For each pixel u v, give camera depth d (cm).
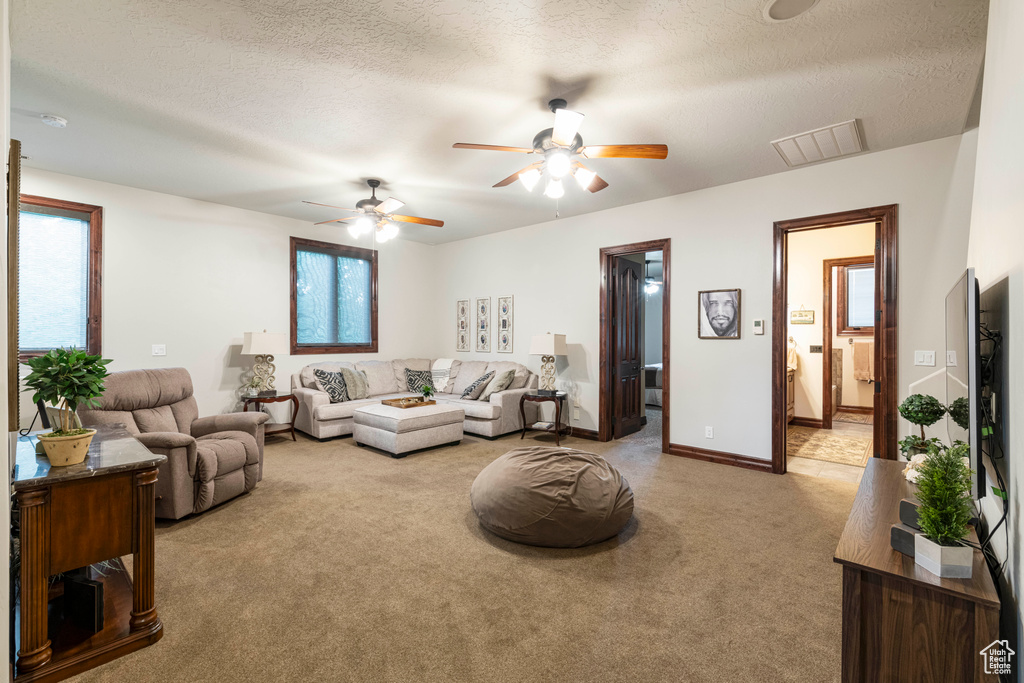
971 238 223
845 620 144
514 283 624
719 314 442
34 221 416
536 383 590
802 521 307
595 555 259
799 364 640
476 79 265
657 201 486
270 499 344
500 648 183
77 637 182
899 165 352
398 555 258
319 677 168
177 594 220
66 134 338
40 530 169
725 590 225
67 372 194
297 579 234
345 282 641
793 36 225
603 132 329
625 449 501
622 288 571
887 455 357
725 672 171
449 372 661
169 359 488
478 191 465
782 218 407
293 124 321
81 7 207
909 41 227
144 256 471
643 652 181
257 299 553
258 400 503
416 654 180
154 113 306
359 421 499
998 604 122
